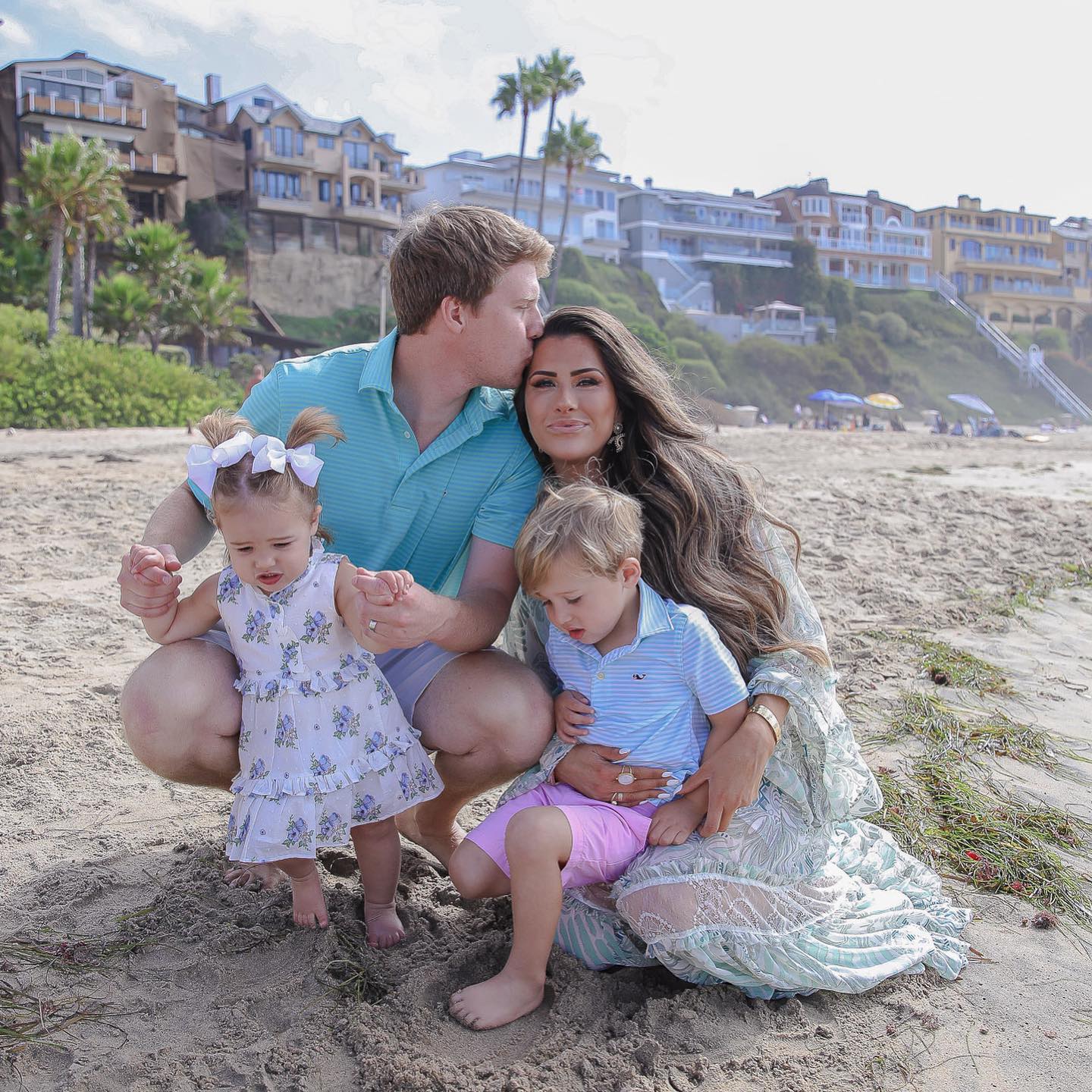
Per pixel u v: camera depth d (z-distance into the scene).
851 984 2.30
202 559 6.58
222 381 34.47
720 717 2.43
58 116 41.91
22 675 4.30
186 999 2.28
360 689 2.45
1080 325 86.88
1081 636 5.30
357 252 51.09
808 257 73.56
